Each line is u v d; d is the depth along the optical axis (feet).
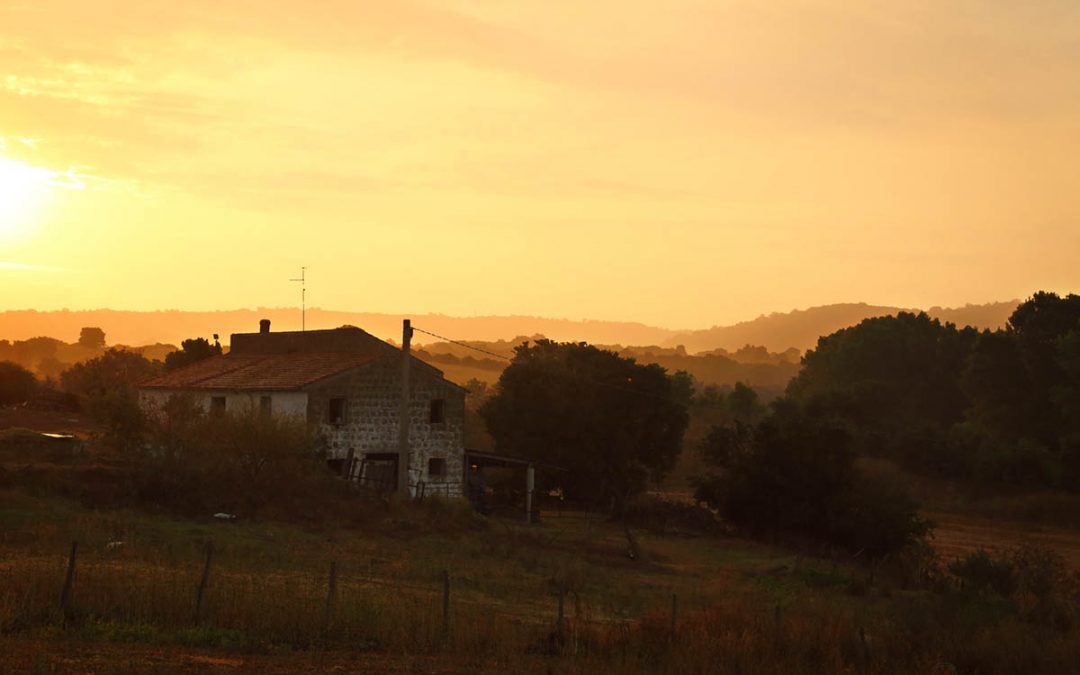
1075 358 299.58
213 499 130.72
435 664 64.59
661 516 199.21
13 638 60.59
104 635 63.10
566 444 218.79
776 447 189.47
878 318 464.65
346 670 61.41
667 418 228.02
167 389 186.80
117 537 103.19
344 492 146.51
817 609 95.40
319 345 192.85
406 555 114.52
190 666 58.39
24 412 239.09
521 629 76.38
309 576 92.53
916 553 171.73
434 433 171.83
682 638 72.90
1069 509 245.45
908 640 79.51
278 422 145.79
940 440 306.14
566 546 142.41
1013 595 123.34
